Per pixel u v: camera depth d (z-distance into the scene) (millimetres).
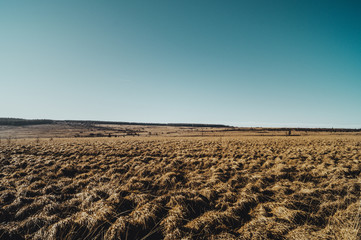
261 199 7137
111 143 25328
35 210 6285
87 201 6859
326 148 18547
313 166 11117
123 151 17812
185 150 18297
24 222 5406
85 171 11555
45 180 9656
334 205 6195
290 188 8094
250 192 7633
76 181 9312
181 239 4789
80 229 5207
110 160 13930
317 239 4551
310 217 5672
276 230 5023
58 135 103000
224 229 5305
